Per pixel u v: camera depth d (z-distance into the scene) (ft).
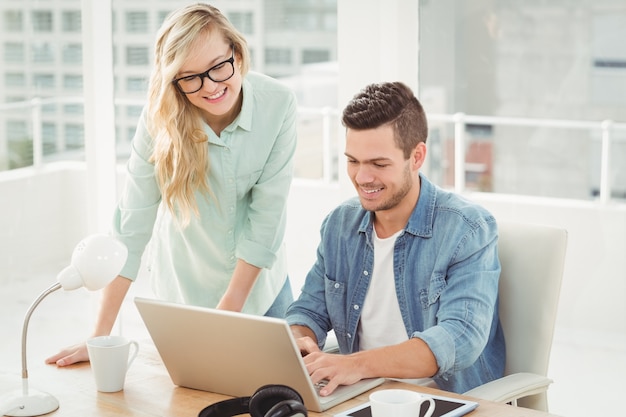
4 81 13.56
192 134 7.81
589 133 9.04
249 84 8.12
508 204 9.57
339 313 7.58
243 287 8.18
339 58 10.46
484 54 9.46
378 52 10.18
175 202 8.21
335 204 11.75
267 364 5.81
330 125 12.60
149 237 8.14
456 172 9.82
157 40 7.58
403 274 7.20
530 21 9.15
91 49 12.41
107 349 6.21
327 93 12.69
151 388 6.38
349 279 7.49
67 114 13.34
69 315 13.38
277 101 8.18
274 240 8.30
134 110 12.93
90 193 12.77
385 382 6.32
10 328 13.61
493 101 9.49
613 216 9.09
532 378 6.82
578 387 9.65
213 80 7.42
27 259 13.69
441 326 6.59
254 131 8.09
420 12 9.82
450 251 6.97
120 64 12.85
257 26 12.86
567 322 9.58
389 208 7.04
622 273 9.16
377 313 7.39
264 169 8.29
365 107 6.86
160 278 8.91
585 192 9.17
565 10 8.95
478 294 6.77
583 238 9.29
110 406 6.04
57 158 13.41
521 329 7.29
